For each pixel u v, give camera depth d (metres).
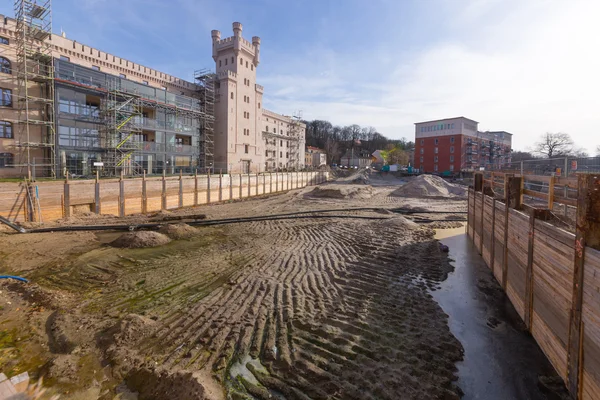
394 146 130.62
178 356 5.91
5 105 25.64
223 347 6.22
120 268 11.49
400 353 6.16
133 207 25.47
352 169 90.94
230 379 5.34
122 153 31.92
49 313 7.80
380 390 5.09
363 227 18.70
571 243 5.04
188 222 20.48
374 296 8.95
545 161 11.75
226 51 51.38
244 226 19.80
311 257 12.68
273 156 68.44
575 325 4.79
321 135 137.62
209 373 5.43
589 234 4.52
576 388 4.76
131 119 33.88
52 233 17.22
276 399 4.89
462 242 15.77
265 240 15.91
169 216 22.62
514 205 8.83
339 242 15.20
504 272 9.33
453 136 73.75
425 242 15.20
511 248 8.63
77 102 28.89
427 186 41.03
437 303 8.62
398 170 82.25
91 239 16.12
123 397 4.91
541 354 6.28
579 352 4.69
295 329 6.99
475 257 13.05
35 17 26.88
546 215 6.65
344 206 30.77
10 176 25.48
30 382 5.21
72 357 5.86
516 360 6.09
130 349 6.11
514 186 8.86
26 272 11.09
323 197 38.78
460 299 8.94
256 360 5.86
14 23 26.36
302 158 82.06
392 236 16.38
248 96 53.31
